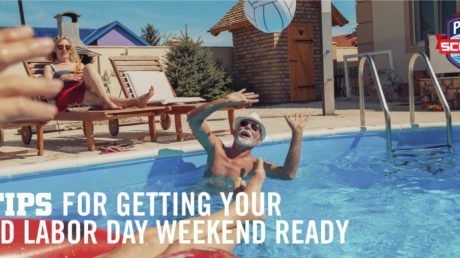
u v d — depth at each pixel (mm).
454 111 9023
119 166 4961
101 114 5875
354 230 3342
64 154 5949
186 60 15688
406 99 12805
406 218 3584
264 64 16312
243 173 4352
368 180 4801
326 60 9578
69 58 7312
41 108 514
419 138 6656
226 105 4168
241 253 2947
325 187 4570
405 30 13570
